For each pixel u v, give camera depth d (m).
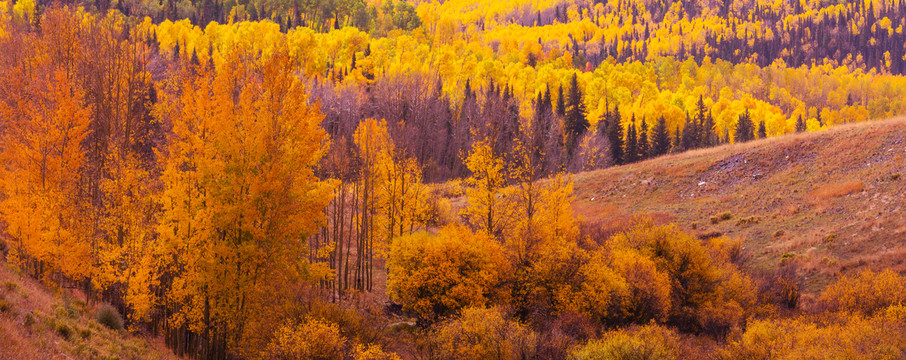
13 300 16.66
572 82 93.75
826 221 38.91
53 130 23.12
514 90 126.69
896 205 36.69
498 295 27.08
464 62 152.12
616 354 21.30
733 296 31.67
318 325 19.02
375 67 123.56
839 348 21.70
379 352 19.41
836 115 172.12
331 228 41.12
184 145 20.50
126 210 22.53
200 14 170.00
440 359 21.47
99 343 18.03
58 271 23.62
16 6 69.50
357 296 29.09
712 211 46.22
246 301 20.23
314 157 21.88
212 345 21.47
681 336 27.70
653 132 95.44
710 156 56.56
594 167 83.00
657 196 52.28
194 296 20.69
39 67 27.98
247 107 20.28
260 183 19.81
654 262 31.64
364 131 34.97
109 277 21.14
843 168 45.25
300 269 22.73
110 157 23.75
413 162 34.06
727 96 187.25
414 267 27.70
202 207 20.41
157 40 108.00
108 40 30.08
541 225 30.17
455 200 55.69
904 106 196.75
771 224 41.22
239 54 22.55
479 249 27.61
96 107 27.61
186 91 20.86
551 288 27.36
